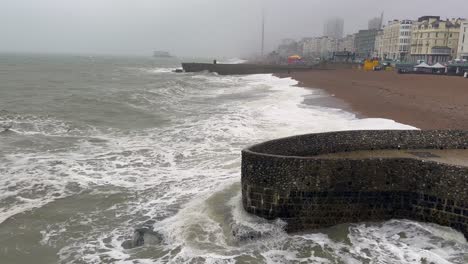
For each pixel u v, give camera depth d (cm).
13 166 1359
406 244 855
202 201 1049
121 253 835
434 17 11188
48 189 1173
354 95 3394
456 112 2433
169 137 1802
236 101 3169
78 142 1714
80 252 847
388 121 2055
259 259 792
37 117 2259
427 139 1249
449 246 851
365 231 911
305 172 916
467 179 880
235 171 1298
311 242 863
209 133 1848
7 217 998
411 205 948
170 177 1268
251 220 930
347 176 929
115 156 1505
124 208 1053
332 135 1205
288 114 2328
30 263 812
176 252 821
